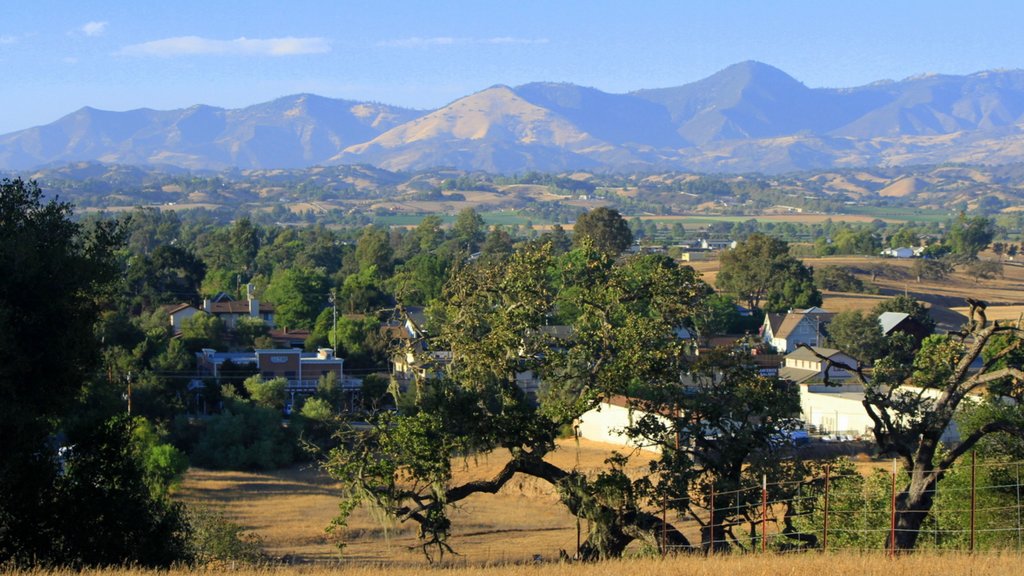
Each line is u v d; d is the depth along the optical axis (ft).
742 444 83.82
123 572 70.08
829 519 86.89
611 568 68.80
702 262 582.35
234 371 249.96
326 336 301.22
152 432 187.83
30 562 74.49
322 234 647.56
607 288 86.28
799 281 369.09
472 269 89.56
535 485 172.45
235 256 525.75
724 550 80.64
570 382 83.76
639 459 177.58
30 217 82.64
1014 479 84.84
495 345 80.89
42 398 78.13
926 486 80.28
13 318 76.23
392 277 421.18
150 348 250.57
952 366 83.25
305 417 215.92
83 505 79.20
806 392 200.75
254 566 86.22
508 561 106.22
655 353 82.38
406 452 79.61
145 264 389.60
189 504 162.40
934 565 65.05
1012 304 415.03
